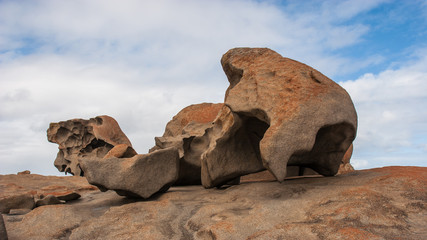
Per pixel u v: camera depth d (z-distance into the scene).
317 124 5.28
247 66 6.57
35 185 9.91
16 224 5.17
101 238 4.46
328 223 3.98
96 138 15.94
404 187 4.83
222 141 6.75
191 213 5.30
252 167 6.95
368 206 4.26
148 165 6.52
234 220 4.43
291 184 5.92
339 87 5.90
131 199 6.68
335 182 5.64
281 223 4.18
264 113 5.62
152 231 4.44
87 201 7.31
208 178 7.00
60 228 4.93
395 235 3.62
